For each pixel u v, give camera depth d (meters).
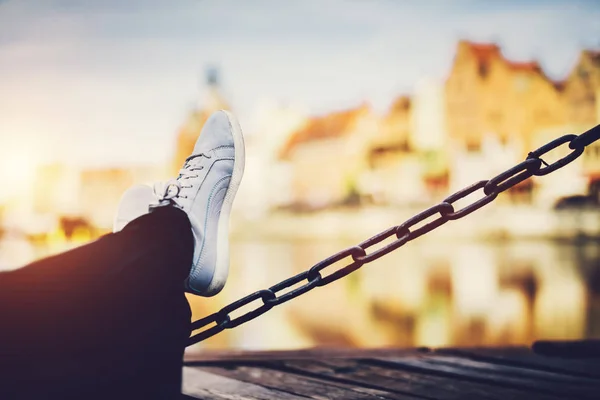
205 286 1.24
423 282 12.95
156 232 0.95
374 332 6.40
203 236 1.23
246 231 31.62
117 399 0.89
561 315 6.82
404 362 1.90
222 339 6.15
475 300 8.80
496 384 1.69
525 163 1.27
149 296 0.91
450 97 30.53
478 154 30.33
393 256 21.81
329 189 31.91
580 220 26.92
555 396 1.57
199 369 1.86
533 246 24.95
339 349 2.05
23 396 0.82
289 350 2.04
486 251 23.27
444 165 30.81
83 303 0.85
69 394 0.84
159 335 0.93
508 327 6.16
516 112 29.66
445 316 7.36
